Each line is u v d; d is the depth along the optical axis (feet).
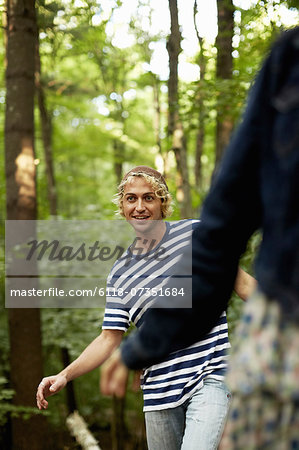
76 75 38.40
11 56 20.31
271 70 2.77
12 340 21.07
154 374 7.50
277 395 2.54
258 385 2.59
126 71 33.01
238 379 2.68
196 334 3.04
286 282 2.53
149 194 8.00
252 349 2.66
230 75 18.39
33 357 20.97
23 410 20.16
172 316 2.99
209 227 2.97
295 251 2.49
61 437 27.20
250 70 17.29
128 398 28.55
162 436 7.60
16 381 20.93
